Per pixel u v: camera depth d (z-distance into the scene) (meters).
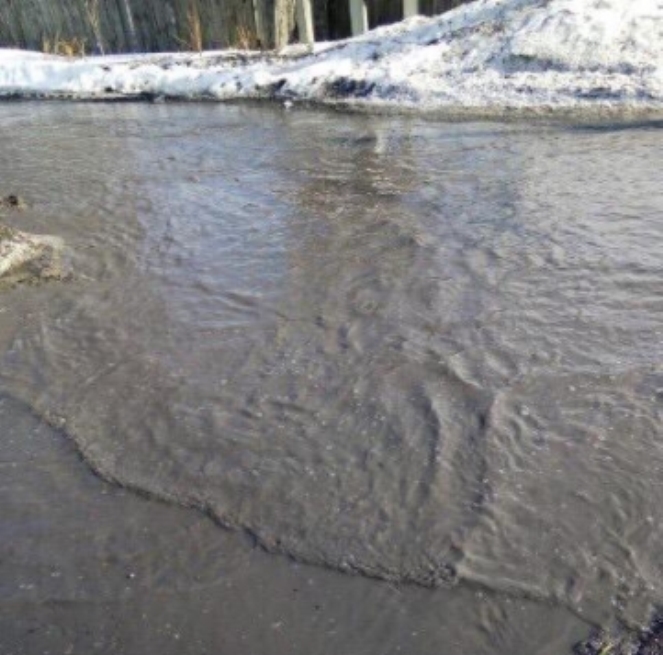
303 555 2.80
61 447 3.46
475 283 4.64
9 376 4.02
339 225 5.70
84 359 4.13
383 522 2.92
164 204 6.42
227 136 8.49
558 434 3.31
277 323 4.36
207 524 2.97
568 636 2.45
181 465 3.29
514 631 2.48
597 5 9.28
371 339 4.12
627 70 8.60
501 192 6.11
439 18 10.46
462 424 3.40
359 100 9.44
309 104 9.62
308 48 11.49
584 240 5.11
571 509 2.92
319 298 4.61
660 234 5.12
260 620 2.57
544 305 4.33
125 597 2.68
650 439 3.25
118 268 5.22
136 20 12.86
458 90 9.02
